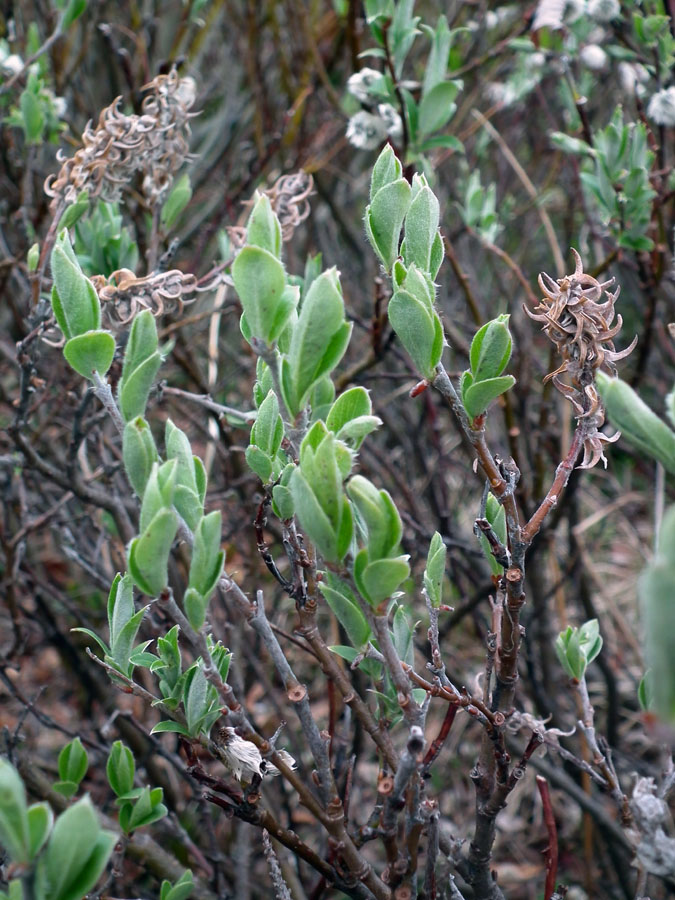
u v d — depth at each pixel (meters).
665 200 0.70
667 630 0.30
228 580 0.38
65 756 0.50
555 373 0.39
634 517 1.16
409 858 0.39
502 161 1.13
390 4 0.62
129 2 1.11
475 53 1.08
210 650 0.40
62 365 0.77
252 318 0.35
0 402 0.79
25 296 0.71
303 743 0.85
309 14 1.11
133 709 0.81
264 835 0.43
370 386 0.99
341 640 0.75
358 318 0.73
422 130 0.64
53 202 0.55
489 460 0.38
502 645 0.41
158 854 0.60
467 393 0.37
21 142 0.97
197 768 0.40
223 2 1.17
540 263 1.26
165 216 0.59
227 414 0.57
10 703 0.98
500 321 0.37
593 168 0.78
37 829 0.32
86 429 0.57
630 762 0.83
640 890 0.43
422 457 0.91
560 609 0.86
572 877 0.82
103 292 0.49
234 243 0.55
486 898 0.46
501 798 0.44
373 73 0.63
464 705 0.42
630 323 1.23
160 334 0.69
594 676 0.99
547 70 0.89
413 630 0.42
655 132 0.86
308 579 0.39
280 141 0.89
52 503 0.91
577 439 0.39
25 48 0.93
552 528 0.78
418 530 0.77
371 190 0.39
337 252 1.12
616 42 0.86
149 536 0.34
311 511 0.34
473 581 0.84
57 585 1.01
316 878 0.71
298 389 0.35
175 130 0.56
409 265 0.37
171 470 0.35
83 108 1.05
